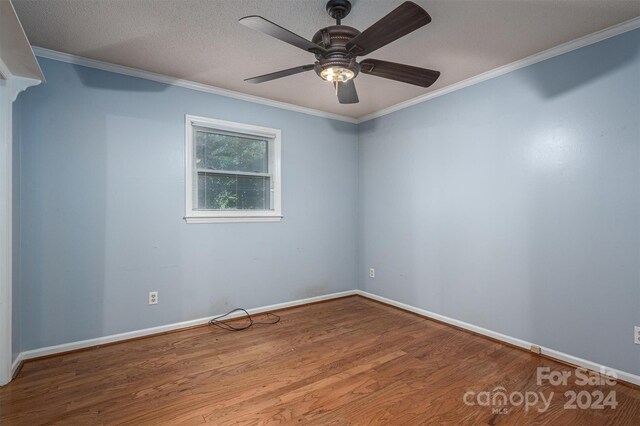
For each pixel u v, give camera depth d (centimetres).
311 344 274
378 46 172
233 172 340
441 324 321
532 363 239
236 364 238
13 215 223
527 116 258
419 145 348
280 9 195
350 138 424
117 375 222
